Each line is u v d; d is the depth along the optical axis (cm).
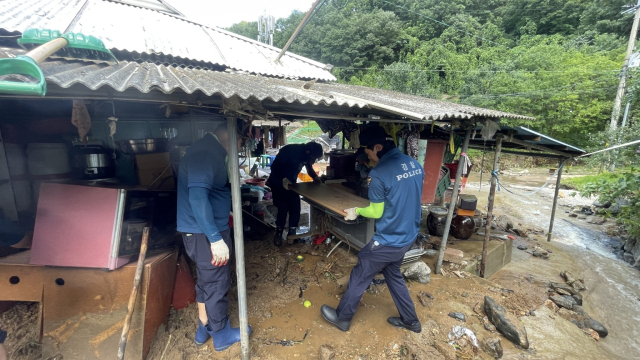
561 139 1894
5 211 287
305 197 412
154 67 275
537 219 799
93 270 230
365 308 310
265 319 288
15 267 229
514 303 341
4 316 245
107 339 227
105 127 385
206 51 460
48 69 164
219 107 215
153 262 240
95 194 232
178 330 261
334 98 225
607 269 517
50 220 229
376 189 241
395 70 2172
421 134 521
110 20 451
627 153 741
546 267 501
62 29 366
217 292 231
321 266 387
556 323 320
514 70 2183
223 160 238
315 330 275
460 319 301
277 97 187
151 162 360
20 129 308
